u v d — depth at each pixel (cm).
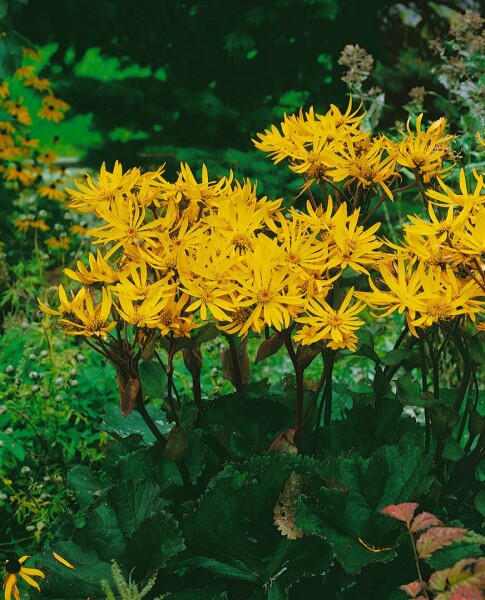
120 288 162
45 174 538
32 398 244
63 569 170
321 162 174
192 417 178
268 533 169
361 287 174
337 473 169
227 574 171
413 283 162
